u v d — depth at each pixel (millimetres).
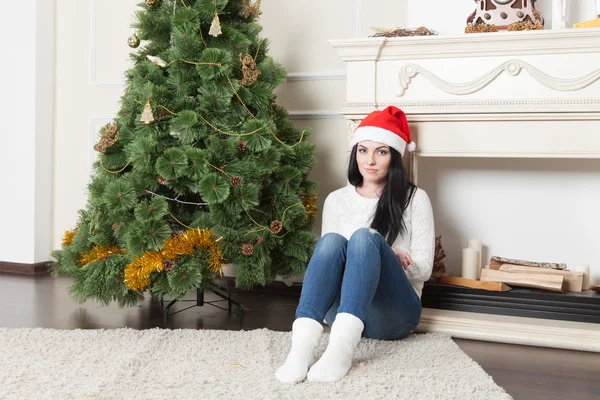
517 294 2213
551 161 2500
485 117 2141
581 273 2266
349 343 1576
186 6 2264
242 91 2230
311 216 2477
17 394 1401
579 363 1835
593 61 2049
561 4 2303
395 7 2680
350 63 2275
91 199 2195
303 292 1644
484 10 2328
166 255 2047
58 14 3238
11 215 3223
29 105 3184
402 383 1521
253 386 1484
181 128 2105
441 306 2283
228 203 2115
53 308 2393
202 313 2371
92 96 3186
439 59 2189
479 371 1643
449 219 2613
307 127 2764
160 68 2268
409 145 2082
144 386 1474
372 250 1627
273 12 2834
